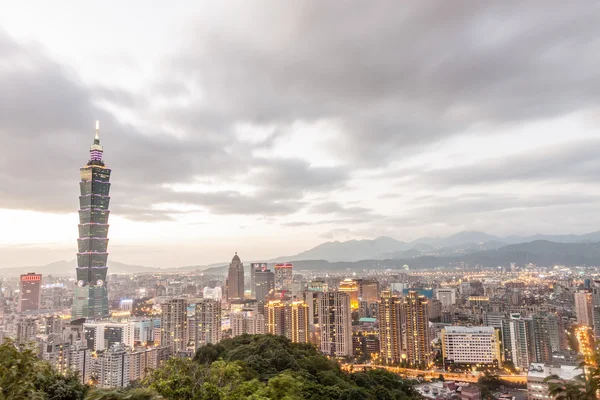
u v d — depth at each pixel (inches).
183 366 1471.5
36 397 855.1
